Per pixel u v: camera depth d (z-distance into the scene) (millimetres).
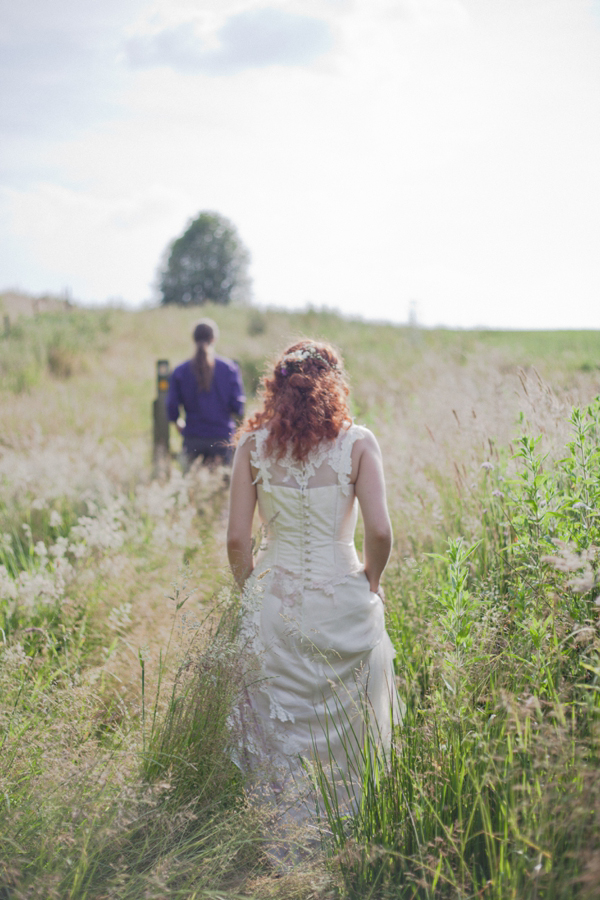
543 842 1536
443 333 15930
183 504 5277
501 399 4414
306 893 1841
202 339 6004
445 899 1714
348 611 2428
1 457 6445
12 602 3402
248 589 2441
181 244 69438
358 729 2404
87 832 1782
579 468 2412
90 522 4129
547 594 2203
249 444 2557
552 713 1775
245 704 2375
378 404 8180
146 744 2244
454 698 2039
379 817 1993
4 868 1760
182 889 1754
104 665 2941
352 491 2494
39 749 2156
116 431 9219
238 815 2010
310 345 2633
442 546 3314
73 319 17719
